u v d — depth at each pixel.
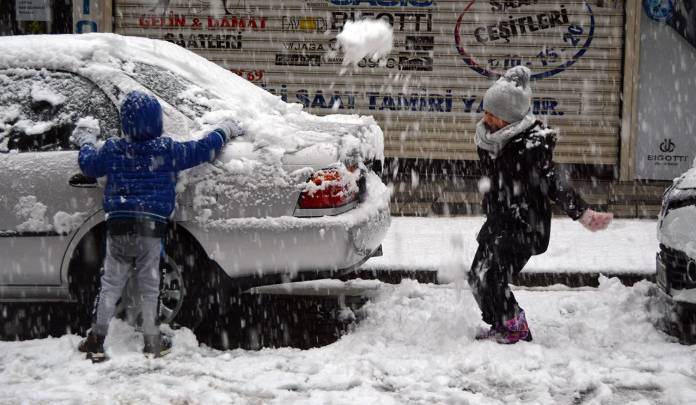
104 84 11.80
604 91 21.52
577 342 11.48
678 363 10.51
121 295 11.37
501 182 11.10
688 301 11.36
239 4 21.67
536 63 21.48
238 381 9.91
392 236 18.62
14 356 10.67
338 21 21.55
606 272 15.43
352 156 11.57
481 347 10.99
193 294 11.34
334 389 9.70
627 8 21.03
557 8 21.28
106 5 21.75
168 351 10.88
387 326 11.88
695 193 11.55
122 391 9.52
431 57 21.53
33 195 11.36
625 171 21.56
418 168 21.88
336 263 11.18
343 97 21.78
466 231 19.31
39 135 11.63
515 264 11.20
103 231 11.38
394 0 21.41
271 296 14.37
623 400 9.41
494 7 21.33
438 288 14.45
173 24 21.83
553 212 21.41
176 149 10.71
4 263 11.52
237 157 11.21
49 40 12.41
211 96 12.29
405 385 9.81
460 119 21.69
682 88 21.64
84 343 10.75
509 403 9.28
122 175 10.61
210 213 11.09
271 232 11.05
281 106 13.34
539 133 10.97
